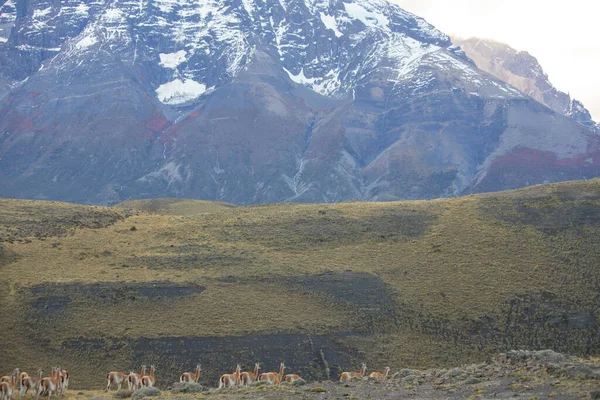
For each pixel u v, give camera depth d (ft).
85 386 318.65
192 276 408.26
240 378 241.96
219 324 361.51
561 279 401.90
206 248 456.04
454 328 367.86
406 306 384.06
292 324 363.35
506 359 212.23
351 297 390.01
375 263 429.79
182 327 359.05
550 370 187.73
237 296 387.34
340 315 374.63
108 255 448.24
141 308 374.63
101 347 346.95
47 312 369.30
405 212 505.66
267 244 464.24
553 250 430.61
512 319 371.97
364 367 263.90
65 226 501.15
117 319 366.02
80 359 339.57
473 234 457.68
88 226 508.94
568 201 488.85
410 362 343.46
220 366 334.65
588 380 174.70
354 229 479.41
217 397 189.67
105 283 393.29
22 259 430.20
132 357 340.39
